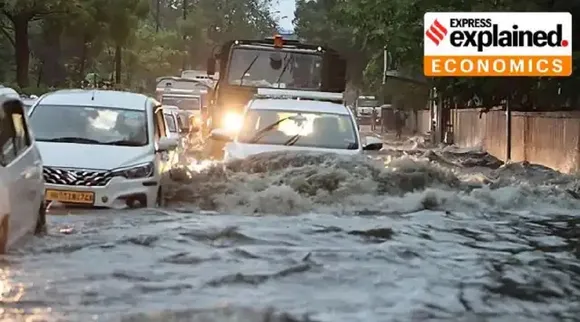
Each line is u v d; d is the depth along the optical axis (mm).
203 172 15805
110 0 51438
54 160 14633
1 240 9164
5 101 10750
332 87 27156
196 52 105688
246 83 26797
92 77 63500
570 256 9914
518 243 10781
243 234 11055
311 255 9609
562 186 17469
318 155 15992
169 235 10977
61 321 6680
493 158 39844
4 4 46469
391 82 61344
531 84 27812
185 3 107188
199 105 50062
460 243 10680
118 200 14570
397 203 14258
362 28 28781
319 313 7051
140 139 15969
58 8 47344
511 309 7379
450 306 7406
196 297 7578
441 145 51531
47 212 13883
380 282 8273
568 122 30484
